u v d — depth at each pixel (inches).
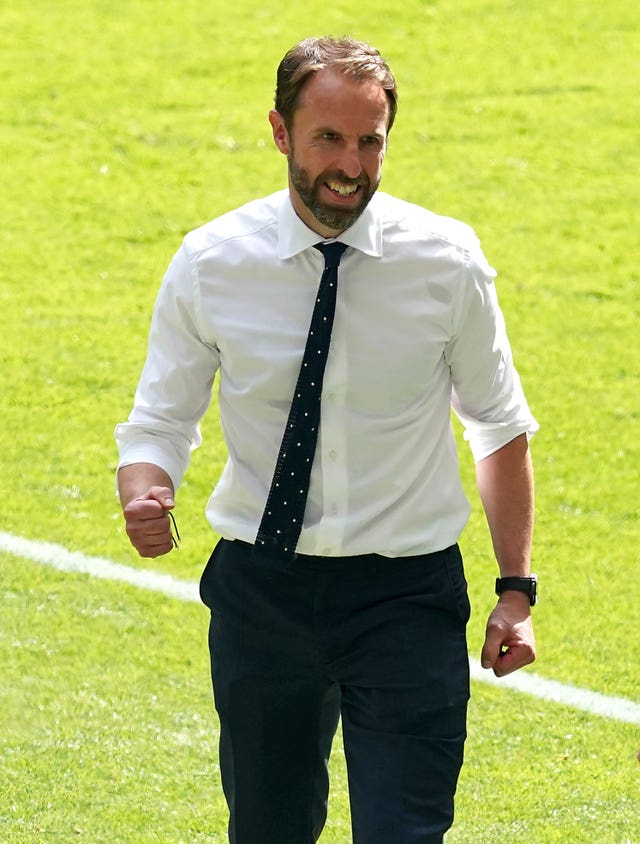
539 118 1520.7
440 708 438.0
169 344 454.3
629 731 655.1
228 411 451.2
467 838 571.5
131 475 449.1
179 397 458.3
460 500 458.3
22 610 757.3
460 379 458.0
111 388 1037.2
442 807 437.7
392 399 438.3
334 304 431.2
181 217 1326.3
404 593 444.5
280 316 438.9
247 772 464.1
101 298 1177.4
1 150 1440.7
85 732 645.9
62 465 933.2
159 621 749.3
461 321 442.9
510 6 1768.0
